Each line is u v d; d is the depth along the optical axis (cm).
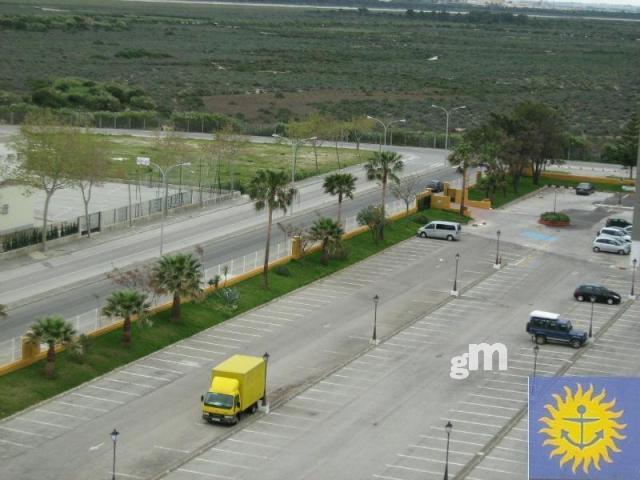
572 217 15912
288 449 7419
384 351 9606
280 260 11988
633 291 11656
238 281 11175
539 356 9625
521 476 7112
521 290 11856
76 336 8656
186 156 16562
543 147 17575
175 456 7219
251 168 18412
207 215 14588
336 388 8644
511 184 17800
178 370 8862
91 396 8212
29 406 7938
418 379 8931
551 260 13288
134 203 15012
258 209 11194
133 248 12550
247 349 9469
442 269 12588
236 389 7769
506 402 8462
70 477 6838
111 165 15862
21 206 12900
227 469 7050
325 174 18225
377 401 8400
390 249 13375
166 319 9806
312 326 10225
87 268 11575
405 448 7519
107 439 7456
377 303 10650
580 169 19625
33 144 12712
